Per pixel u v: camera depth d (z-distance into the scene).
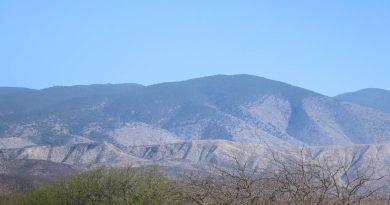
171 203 14.76
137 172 19.47
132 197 18.58
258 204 10.34
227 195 10.67
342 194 9.73
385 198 9.91
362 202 9.92
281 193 10.23
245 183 10.43
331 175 9.81
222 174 10.83
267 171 10.41
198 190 11.10
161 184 17.75
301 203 9.87
